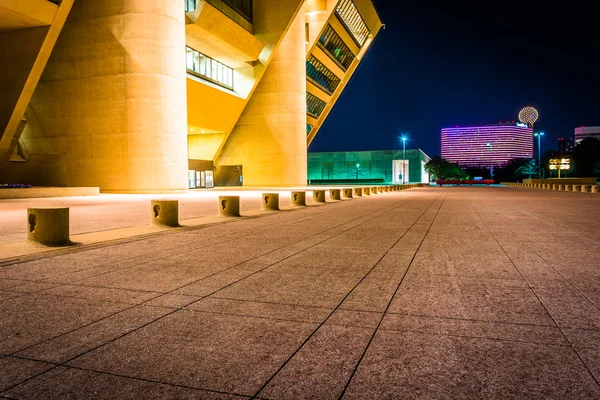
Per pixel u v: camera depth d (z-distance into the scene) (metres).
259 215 16.39
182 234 10.95
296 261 7.44
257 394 2.88
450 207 21.27
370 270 6.73
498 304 4.88
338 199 28.36
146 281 6.00
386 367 3.27
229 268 6.86
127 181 33.72
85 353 3.54
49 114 35.53
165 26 33.81
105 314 4.55
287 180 58.94
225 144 60.53
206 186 55.84
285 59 58.53
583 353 3.49
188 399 2.82
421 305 4.86
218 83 51.25
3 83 31.36
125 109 33.53
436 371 3.20
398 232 11.43
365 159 116.69
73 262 7.32
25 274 6.41
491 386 2.96
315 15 63.38
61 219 8.91
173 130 34.31
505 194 38.94
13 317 4.45
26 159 36.31
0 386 2.98
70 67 34.81
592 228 12.27
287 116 58.69
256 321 4.33
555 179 68.81
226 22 44.19
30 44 30.48
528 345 3.67
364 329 4.09
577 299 5.07
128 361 3.39
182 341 3.80
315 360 3.40
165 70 33.81
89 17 34.19
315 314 4.55
